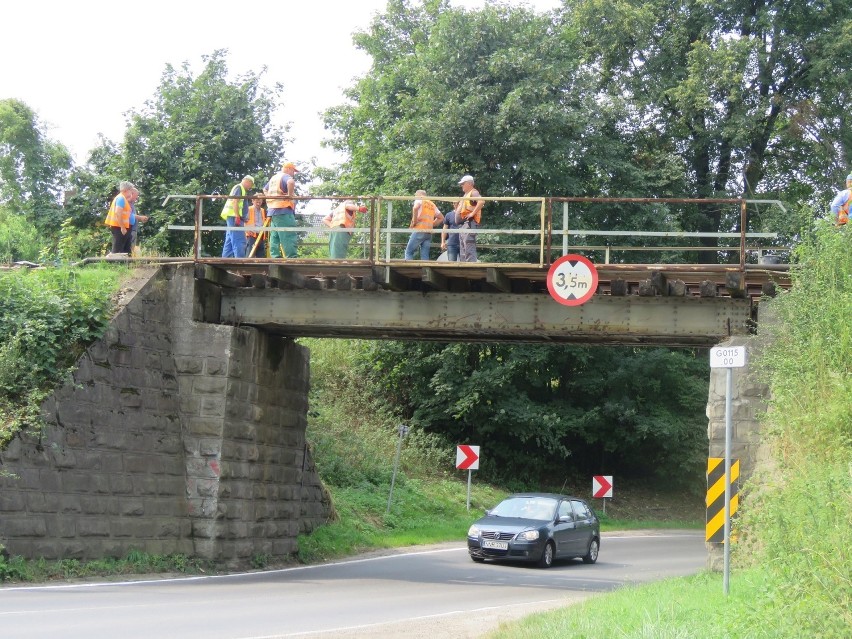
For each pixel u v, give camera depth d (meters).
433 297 19.64
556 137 36.12
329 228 19.61
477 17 36.97
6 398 16.39
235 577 18.16
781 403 15.91
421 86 37.25
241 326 20.30
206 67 39.34
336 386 39.22
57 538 16.28
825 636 7.62
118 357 18.06
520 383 42.34
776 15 38.44
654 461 44.72
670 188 40.28
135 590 15.08
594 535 25.14
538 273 18.75
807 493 9.69
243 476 19.88
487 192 36.72
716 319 18.72
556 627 9.81
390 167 38.34
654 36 40.97
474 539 23.25
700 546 30.33
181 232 37.25
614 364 42.12
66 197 38.88
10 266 20.31
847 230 17.39
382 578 19.17
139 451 18.23
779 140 41.81
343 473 31.70
